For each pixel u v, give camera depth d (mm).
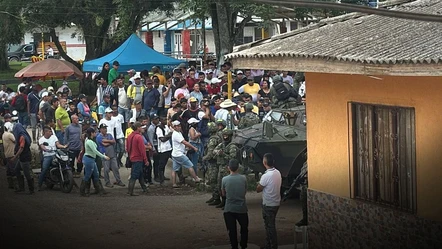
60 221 17562
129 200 19766
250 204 19125
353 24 13836
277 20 35719
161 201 19609
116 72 30609
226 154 17938
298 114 19141
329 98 13312
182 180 21578
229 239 15242
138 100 25391
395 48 11078
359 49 11508
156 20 52156
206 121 22000
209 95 25938
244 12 30859
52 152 21078
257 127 19438
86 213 18312
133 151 20344
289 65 12539
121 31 38250
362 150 12734
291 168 18266
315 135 13781
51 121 23438
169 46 55469
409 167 11750
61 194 20703
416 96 11422
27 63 69938
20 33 40969
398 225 11961
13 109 29500
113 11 40250
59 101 24766
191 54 49438
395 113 11984
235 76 27047
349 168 12961
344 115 12961
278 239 15219
